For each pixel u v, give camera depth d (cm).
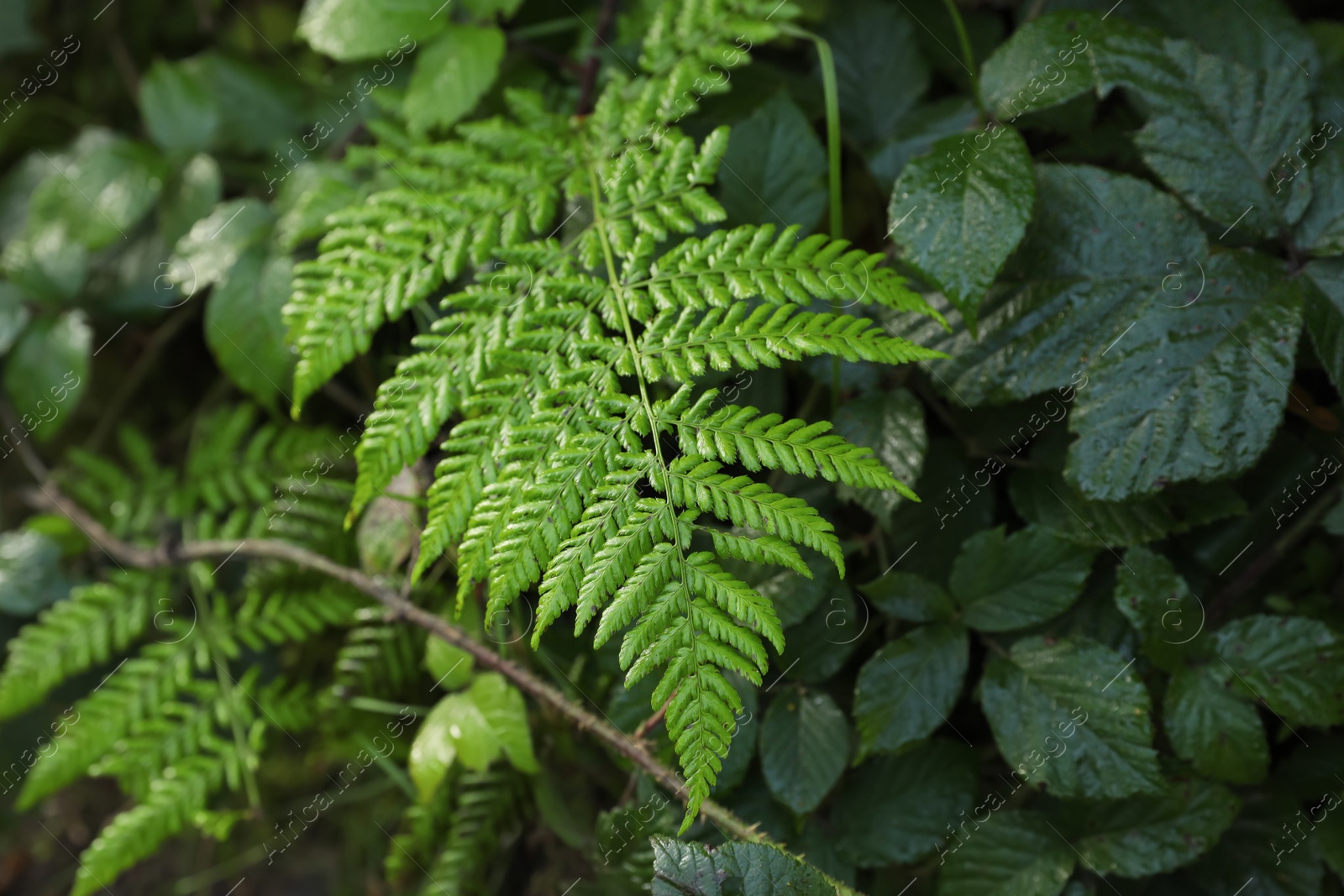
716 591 80
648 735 91
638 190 87
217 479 101
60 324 105
